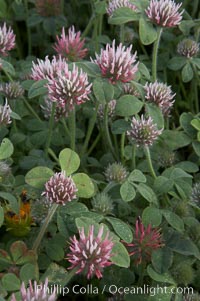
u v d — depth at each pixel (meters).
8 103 0.49
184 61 0.53
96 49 0.56
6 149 0.39
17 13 0.63
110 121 0.50
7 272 0.37
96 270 0.34
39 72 0.43
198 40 0.58
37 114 0.53
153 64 0.48
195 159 0.49
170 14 0.45
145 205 0.44
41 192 0.39
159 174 0.48
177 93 0.58
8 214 0.40
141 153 0.47
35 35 0.63
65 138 0.49
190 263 0.40
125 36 0.57
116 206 0.43
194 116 0.48
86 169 0.49
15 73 0.52
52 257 0.39
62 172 0.37
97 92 0.40
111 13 0.52
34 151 0.46
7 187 0.41
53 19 0.59
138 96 0.48
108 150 0.50
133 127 0.43
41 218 0.40
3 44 0.48
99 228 0.35
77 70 0.40
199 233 0.41
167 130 0.47
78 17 0.65
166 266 0.38
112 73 0.40
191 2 0.65
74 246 0.34
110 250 0.34
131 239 0.37
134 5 0.48
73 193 0.37
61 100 0.40
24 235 0.41
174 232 0.40
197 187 0.42
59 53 0.49
